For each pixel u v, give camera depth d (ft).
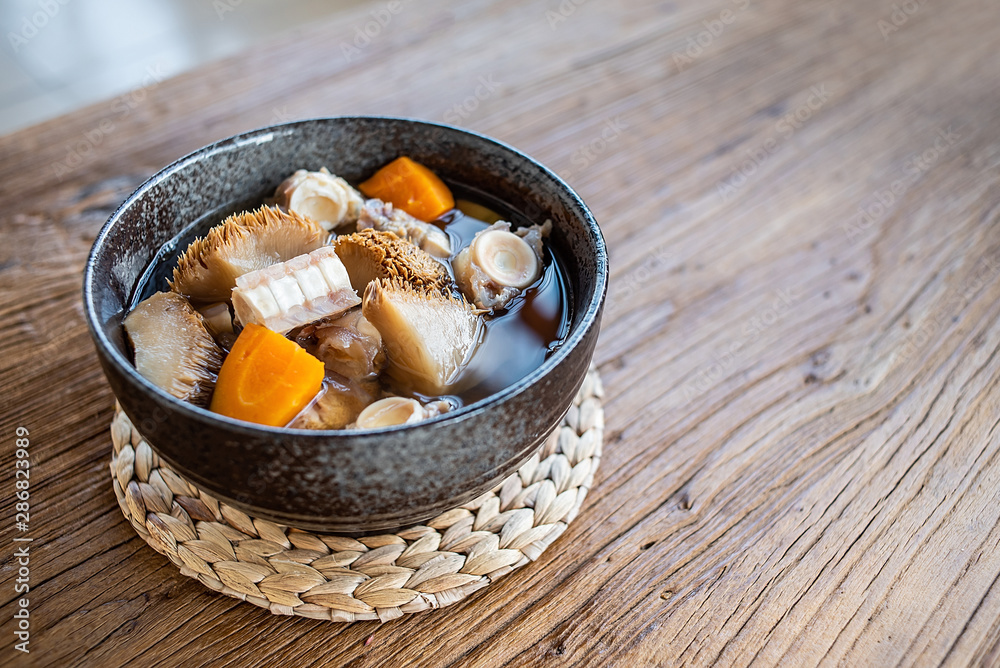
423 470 0.92
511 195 1.20
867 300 1.41
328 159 1.21
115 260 1.04
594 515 1.15
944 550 1.12
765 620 1.06
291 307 1.01
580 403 1.23
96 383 1.25
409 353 1.02
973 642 1.04
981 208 1.56
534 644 1.04
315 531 1.02
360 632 1.04
